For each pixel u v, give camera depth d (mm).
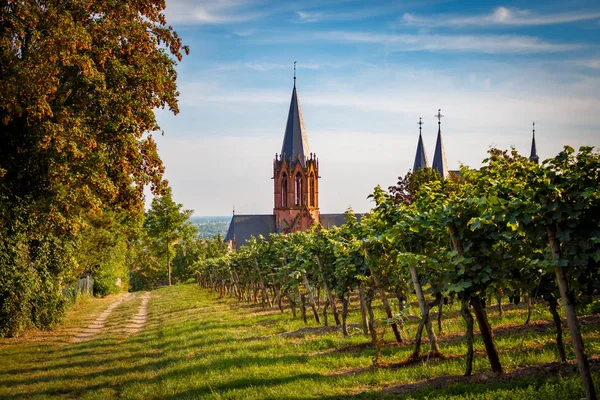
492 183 10531
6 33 20438
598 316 16375
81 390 14438
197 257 109625
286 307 36250
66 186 21516
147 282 122438
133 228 60094
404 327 18344
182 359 17219
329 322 24812
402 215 13805
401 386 10883
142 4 25156
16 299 25031
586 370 8250
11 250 23844
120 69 23172
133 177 25172
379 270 17422
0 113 21609
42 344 24594
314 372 13156
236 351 17391
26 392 14438
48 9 20391
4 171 20922
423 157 81750
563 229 8836
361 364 13711
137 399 12477
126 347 22062
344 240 20422
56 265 29141
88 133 21312
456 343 14836
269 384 12344
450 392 9727
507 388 9461
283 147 116625
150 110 24406
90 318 38000
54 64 19562
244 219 120375
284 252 32500
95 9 23062
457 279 11102
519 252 11227
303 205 114125
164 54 25859
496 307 22109
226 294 59375
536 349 12570
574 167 8836
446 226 11289
